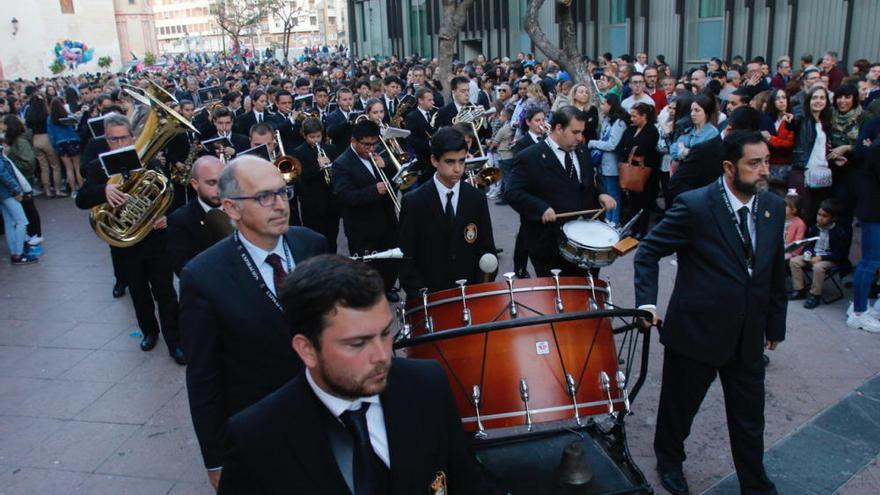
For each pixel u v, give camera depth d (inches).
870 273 208.2
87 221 418.9
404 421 69.2
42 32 1846.7
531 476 133.8
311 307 60.1
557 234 186.7
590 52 823.1
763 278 126.8
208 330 101.6
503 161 375.9
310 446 65.6
